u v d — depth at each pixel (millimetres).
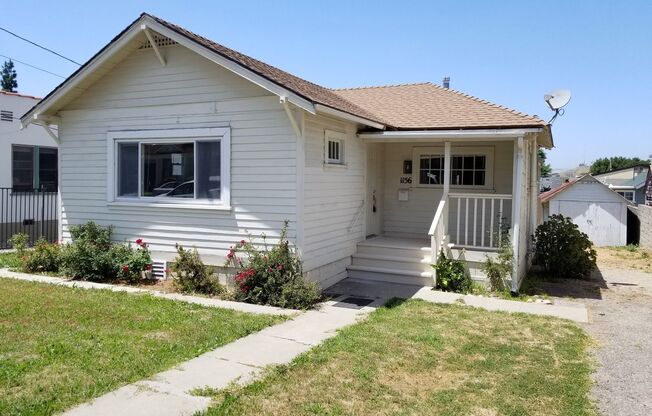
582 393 4715
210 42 9023
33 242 15141
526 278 10977
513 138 9172
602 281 11125
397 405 4383
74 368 4969
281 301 7777
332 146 9383
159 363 5176
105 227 10016
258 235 8602
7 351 5430
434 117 10523
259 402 4348
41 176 16000
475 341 6215
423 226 11977
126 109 9609
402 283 9750
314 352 5625
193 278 8711
